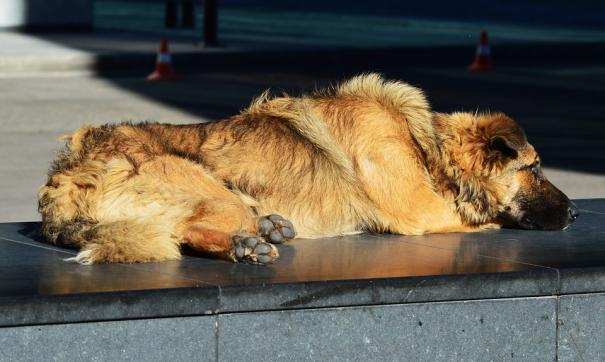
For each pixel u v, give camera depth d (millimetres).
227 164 9789
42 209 9633
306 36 42688
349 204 10078
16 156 19266
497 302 8352
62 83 29594
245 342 7836
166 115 24328
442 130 10500
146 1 64500
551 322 8492
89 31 42625
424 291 8148
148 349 7633
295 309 7914
